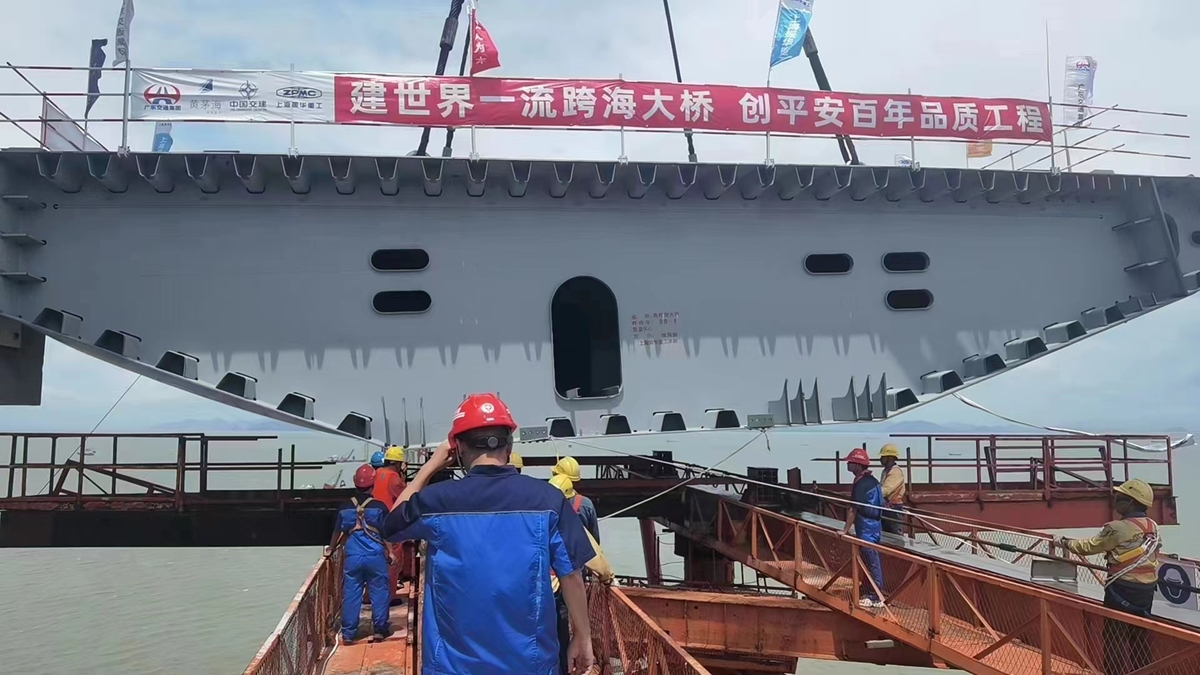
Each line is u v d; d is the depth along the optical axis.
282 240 10.98
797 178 11.80
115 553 44.06
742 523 14.58
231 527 14.20
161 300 10.61
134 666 25.38
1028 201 13.09
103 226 10.55
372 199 11.25
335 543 9.62
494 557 3.05
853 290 12.55
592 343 16.33
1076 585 9.12
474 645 3.01
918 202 12.83
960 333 12.77
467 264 11.45
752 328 12.16
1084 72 12.98
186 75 10.22
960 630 9.76
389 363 11.07
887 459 11.71
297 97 10.41
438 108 10.69
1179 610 8.52
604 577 6.81
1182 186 13.07
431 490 3.20
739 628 12.14
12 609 32.03
